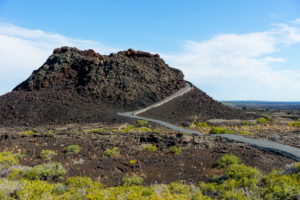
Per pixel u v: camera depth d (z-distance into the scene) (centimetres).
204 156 1375
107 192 723
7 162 1205
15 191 679
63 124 4500
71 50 8106
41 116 4894
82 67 7350
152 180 1023
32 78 7244
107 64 7288
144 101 6391
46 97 5884
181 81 8406
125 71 7138
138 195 663
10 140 1959
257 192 721
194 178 1009
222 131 2462
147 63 8188
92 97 6159
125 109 5909
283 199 683
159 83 7438
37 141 1916
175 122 4859
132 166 1249
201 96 7362
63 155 1520
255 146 1584
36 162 1336
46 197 683
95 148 1689
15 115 4903
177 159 1348
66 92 6306
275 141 1781
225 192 734
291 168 930
